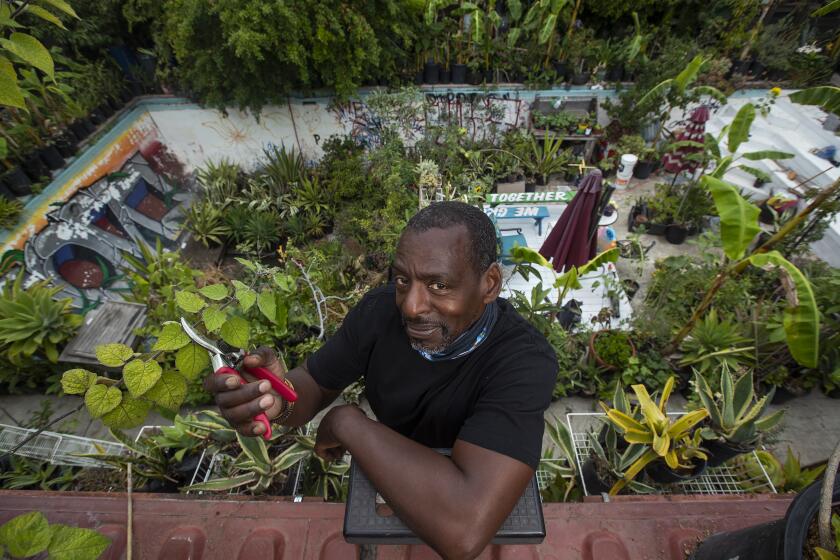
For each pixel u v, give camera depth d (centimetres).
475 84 895
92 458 351
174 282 555
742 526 177
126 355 93
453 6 873
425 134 888
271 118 907
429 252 88
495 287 100
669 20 881
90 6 750
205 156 960
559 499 307
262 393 83
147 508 185
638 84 841
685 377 500
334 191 847
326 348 124
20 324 522
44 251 660
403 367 111
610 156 906
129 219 812
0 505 184
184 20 659
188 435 321
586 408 504
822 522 98
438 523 74
